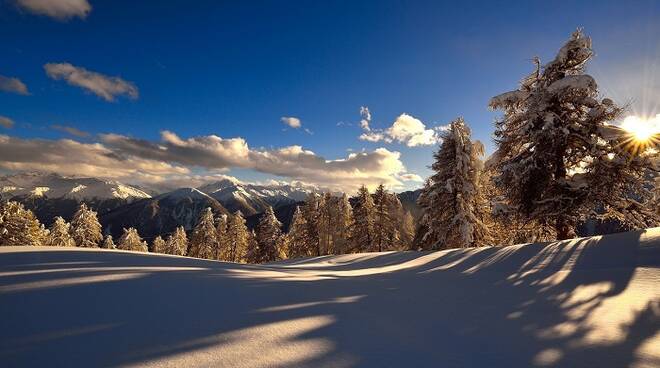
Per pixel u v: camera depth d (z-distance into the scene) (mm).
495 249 12055
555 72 15961
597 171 14234
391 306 5000
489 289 6383
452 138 24000
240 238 61281
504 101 16656
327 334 3662
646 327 3713
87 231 52812
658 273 5719
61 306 4289
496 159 17484
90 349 3115
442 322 4219
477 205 23969
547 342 3461
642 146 13727
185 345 3246
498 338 3621
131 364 2840
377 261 16391
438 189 23828
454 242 23484
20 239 35719
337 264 17141
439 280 7754
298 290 5895
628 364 2881
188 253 77375
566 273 6930
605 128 14328
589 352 3162
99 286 5293
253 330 3693
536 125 15984
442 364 2965
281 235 55500
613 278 5922
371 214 41250
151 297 4875
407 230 43719
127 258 8875
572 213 14922
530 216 15984
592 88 14438
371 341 3500
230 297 5105
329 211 50062
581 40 15273
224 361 2928
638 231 9094
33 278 5590
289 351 3170
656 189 14891
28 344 3193
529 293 5781
